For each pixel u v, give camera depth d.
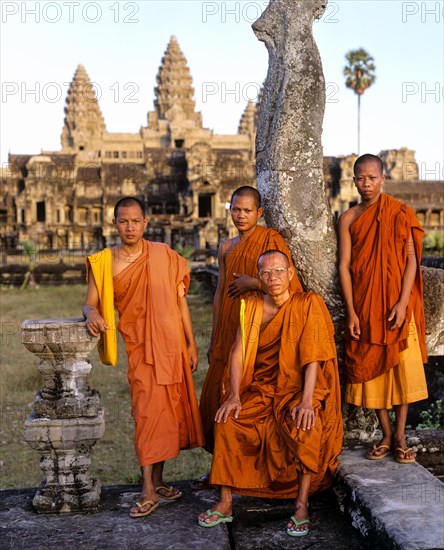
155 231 52.72
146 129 77.50
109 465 6.38
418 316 3.92
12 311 19.50
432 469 4.36
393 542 2.97
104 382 9.69
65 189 61.38
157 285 3.62
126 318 3.65
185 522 3.47
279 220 4.09
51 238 57.50
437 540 2.93
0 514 3.59
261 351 3.64
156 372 3.54
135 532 3.35
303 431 3.31
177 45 87.94
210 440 3.99
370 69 55.69
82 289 27.30
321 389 3.55
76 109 80.69
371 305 3.77
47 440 3.56
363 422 4.25
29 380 9.68
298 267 4.07
